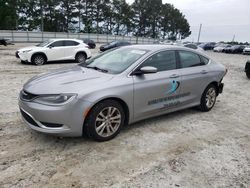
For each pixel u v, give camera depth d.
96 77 4.34
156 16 90.38
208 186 3.29
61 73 4.66
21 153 3.84
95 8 74.50
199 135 4.81
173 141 4.49
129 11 82.69
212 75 6.00
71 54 15.39
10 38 41.19
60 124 3.84
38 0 67.88
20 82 8.72
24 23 67.81
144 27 89.31
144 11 87.00
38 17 68.94
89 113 4.02
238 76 12.84
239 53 43.44
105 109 4.17
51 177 3.31
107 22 79.31
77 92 3.87
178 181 3.36
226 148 4.34
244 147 4.42
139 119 4.76
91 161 3.71
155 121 5.38
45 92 3.88
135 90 4.47
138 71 4.60
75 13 72.00
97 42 53.06
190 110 6.29
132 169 3.57
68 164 3.61
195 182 3.36
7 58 16.77
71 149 4.02
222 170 3.66
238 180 3.45
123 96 4.30
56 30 70.88
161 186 3.23
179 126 5.18
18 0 65.50
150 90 4.70
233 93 8.61
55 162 3.64
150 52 4.92
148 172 3.52
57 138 4.35
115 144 4.26
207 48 53.12
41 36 44.31
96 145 4.18
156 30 93.12
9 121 4.99
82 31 74.62
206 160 3.91
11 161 3.62
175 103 5.30
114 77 4.35
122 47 5.52
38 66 13.48
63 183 3.21
